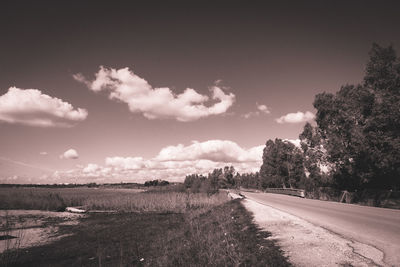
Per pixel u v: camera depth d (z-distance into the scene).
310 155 35.94
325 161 32.16
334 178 30.08
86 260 11.46
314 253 6.74
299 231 9.73
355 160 25.77
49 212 35.69
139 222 23.16
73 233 19.62
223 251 7.29
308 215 14.12
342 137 27.56
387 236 8.27
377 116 22.31
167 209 32.59
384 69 23.84
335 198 29.59
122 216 29.12
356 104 25.38
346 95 29.64
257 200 28.44
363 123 25.48
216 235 9.79
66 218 29.36
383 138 22.25
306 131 36.72
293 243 7.89
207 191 54.34
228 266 6.22
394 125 22.31
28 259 12.31
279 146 64.69
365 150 23.12
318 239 8.27
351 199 25.38
